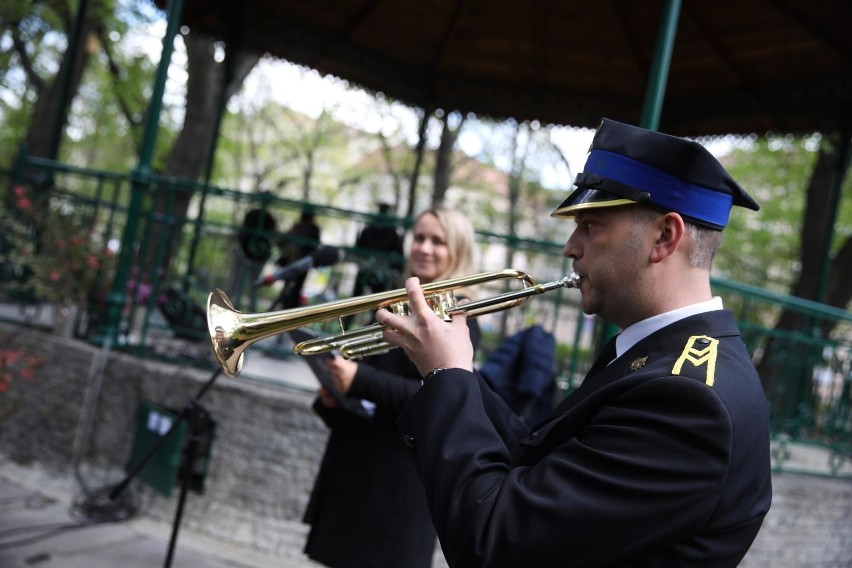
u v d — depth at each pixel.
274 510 4.09
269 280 2.85
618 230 1.32
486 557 1.13
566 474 1.14
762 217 15.74
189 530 4.22
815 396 5.42
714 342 1.24
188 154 9.94
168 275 5.02
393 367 2.61
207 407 4.26
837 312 4.73
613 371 1.32
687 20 7.04
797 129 7.41
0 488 4.50
